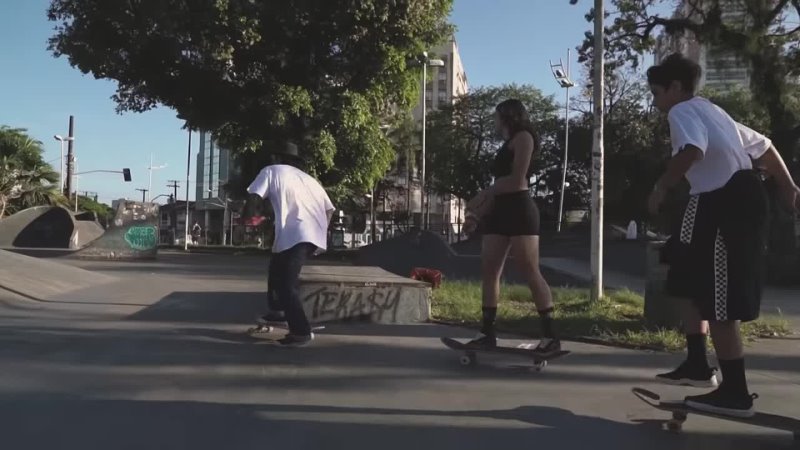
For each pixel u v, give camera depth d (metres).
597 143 9.95
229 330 7.20
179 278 14.02
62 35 22.33
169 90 23.38
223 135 24.42
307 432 4.12
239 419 4.34
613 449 3.92
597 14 10.11
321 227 6.50
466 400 4.82
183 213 88.25
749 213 3.72
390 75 24.33
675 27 21.36
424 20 22.81
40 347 6.23
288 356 6.05
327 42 23.34
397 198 61.34
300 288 7.85
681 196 4.40
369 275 8.77
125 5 21.00
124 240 23.30
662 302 7.51
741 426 4.34
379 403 4.72
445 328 7.68
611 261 21.34
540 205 53.34
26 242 26.83
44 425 4.18
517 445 3.96
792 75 20.53
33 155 40.94
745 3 19.70
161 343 6.49
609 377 5.55
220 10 20.48
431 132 52.16
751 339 7.49
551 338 5.55
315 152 23.59
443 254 16.98
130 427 4.17
